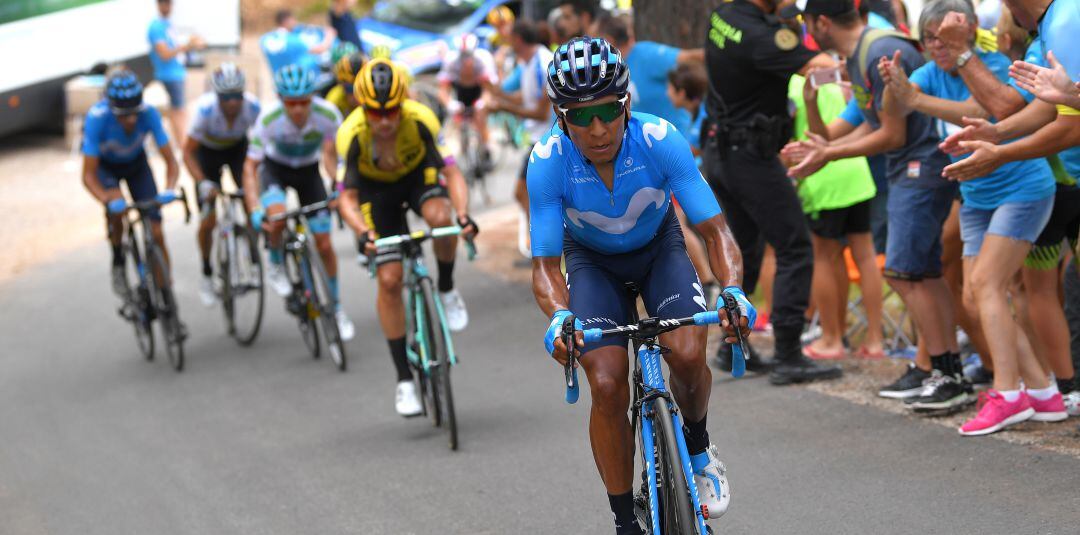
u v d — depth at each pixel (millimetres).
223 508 9188
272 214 12875
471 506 8570
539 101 15211
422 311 10156
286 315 16250
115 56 31344
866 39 9242
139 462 10633
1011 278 8906
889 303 12938
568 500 8445
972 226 8812
